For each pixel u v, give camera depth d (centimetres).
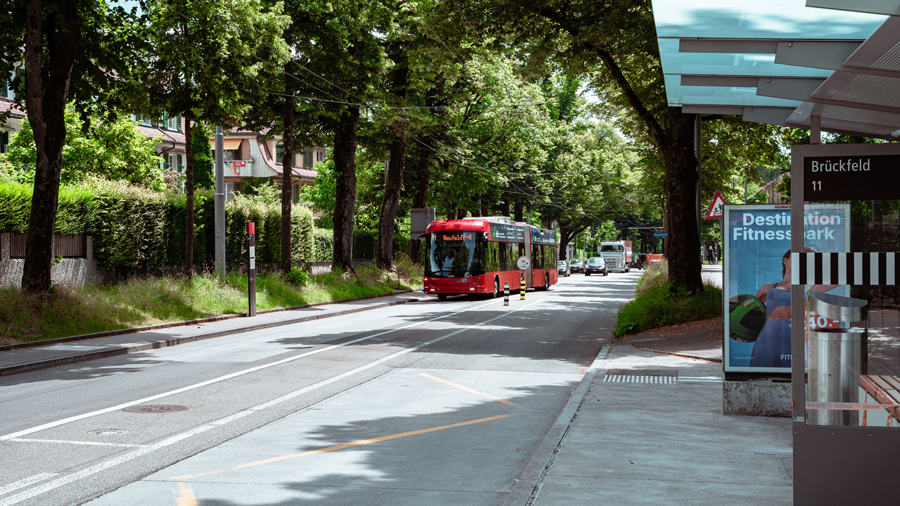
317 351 1648
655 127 2102
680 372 1277
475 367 1420
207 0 2080
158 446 784
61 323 1803
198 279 2523
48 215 1856
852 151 511
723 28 536
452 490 627
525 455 757
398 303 3416
